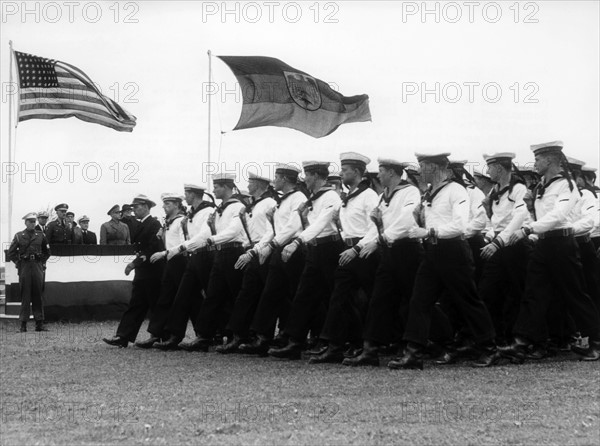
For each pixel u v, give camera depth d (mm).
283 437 7465
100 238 22156
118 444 7379
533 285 11773
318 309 12859
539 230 11500
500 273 12508
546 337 11898
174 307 14625
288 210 13367
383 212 11648
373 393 9445
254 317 13492
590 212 12578
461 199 11273
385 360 12453
